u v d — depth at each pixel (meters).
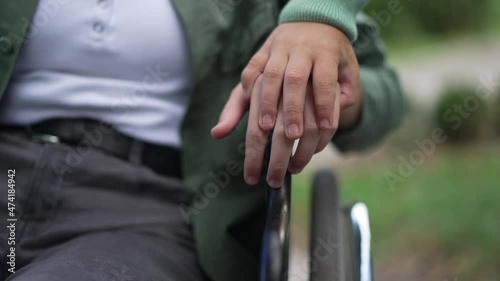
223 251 1.24
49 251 1.15
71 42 1.26
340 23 1.10
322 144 1.05
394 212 4.65
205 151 1.28
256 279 1.27
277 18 1.33
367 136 1.39
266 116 1.02
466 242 3.97
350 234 1.21
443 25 11.55
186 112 1.27
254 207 1.27
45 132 1.27
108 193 1.23
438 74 8.60
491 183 4.84
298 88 1.00
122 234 1.17
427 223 4.36
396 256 4.02
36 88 1.26
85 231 1.18
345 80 1.11
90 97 1.26
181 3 1.26
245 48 1.28
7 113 1.28
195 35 1.26
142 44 1.26
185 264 1.19
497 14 11.64
